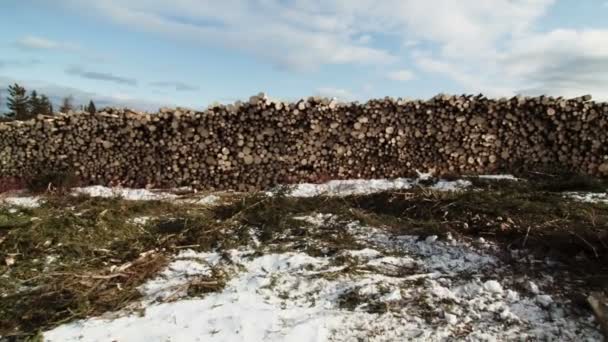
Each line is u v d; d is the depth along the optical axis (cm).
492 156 955
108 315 412
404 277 480
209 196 885
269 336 370
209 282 472
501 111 942
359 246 568
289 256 536
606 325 361
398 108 949
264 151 960
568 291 436
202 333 377
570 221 595
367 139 967
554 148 940
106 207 718
